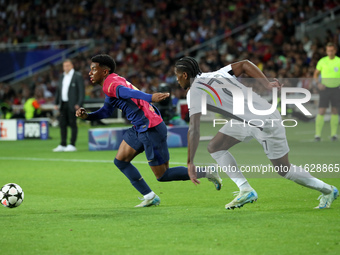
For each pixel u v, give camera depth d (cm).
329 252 941
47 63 6531
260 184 1742
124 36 6275
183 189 1712
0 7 7506
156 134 1359
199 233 1098
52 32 6944
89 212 1355
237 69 1252
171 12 6338
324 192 1311
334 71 2758
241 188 1300
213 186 1752
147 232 1116
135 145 1387
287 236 1057
